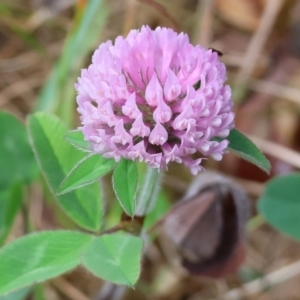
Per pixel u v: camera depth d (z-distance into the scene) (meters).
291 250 0.27
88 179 0.18
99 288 0.26
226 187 0.22
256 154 0.19
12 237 0.26
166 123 0.18
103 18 0.28
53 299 0.25
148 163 0.18
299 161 0.27
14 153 0.24
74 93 0.27
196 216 0.23
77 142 0.19
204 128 0.18
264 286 0.26
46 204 0.27
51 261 0.19
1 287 0.18
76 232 0.20
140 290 0.26
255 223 0.26
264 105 0.29
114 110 0.18
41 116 0.21
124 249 0.18
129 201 0.18
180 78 0.18
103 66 0.18
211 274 0.24
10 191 0.24
